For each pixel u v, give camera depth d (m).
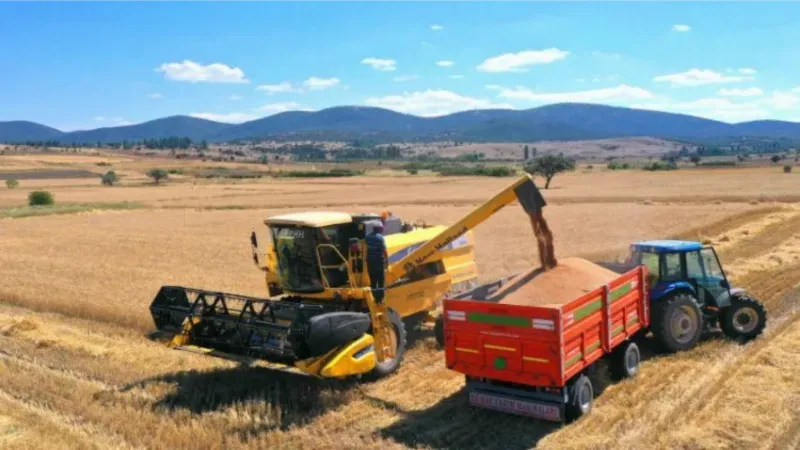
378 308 10.76
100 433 8.60
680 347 11.30
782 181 69.44
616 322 9.80
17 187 97.75
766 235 24.94
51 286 19.30
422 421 8.98
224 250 27.72
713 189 57.72
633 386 9.76
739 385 9.58
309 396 9.91
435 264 13.41
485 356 8.91
